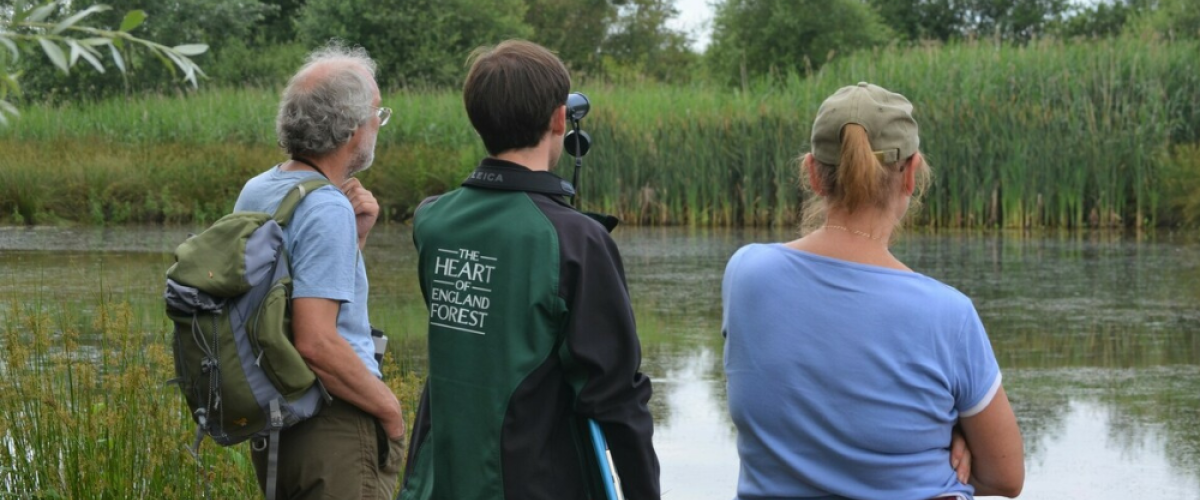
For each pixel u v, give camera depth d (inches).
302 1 2155.5
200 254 142.4
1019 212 928.9
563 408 128.2
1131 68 952.9
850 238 115.4
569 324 125.7
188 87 1368.1
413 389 268.5
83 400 230.5
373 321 466.3
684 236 877.8
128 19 100.2
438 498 132.3
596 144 987.3
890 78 1011.3
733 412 118.7
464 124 1100.5
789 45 1872.5
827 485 112.6
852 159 111.3
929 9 2721.5
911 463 111.7
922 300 112.4
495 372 127.6
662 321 491.5
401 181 984.9
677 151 987.9
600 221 134.3
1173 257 713.0
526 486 126.4
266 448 147.9
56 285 536.1
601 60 2578.7
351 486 149.3
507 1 1985.7
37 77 1278.3
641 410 128.8
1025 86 955.3
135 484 208.4
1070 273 636.7
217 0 1728.6
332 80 152.6
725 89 1232.8
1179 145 949.8
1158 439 309.3
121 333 239.9
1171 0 1466.5
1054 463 288.5
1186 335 454.9
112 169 959.6
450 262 132.4
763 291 116.4
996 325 477.4
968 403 113.5
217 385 140.7
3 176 924.6
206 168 983.0
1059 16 2694.4
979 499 263.3
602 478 126.9
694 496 260.5
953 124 935.0
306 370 142.9
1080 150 921.5
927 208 941.8
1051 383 375.6
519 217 129.3
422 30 1765.5
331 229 146.6
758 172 981.8
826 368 112.3
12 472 205.6
